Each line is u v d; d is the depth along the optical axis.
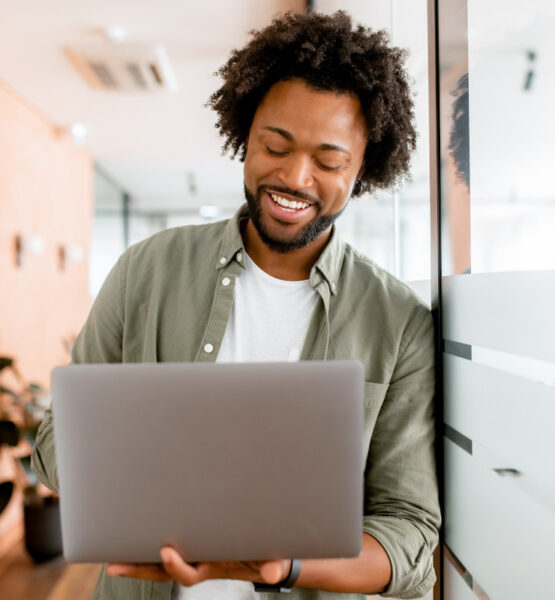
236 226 0.93
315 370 0.58
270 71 0.81
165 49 2.84
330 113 0.79
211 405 0.58
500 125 0.82
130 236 7.96
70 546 0.59
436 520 0.86
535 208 0.73
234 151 1.08
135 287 0.95
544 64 0.73
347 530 0.60
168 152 5.15
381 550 0.76
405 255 1.64
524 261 0.76
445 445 0.99
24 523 2.91
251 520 0.59
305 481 0.59
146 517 0.59
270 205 0.84
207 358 0.89
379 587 0.74
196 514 0.59
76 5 2.40
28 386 2.93
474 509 0.86
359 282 0.94
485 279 0.81
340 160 0.81
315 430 0.58
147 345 0.92
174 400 0.58
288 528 0.59
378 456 0.90
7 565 2.88
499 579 0.78
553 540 0.63
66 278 4.65
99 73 3.11
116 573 0.62
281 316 0.91
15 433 2.58
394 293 0.93
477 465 0.85
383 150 0.98
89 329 0.99
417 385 0.91
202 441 0.58
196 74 3.18
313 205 0.84
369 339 0.91
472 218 0.91
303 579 0.68
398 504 0.86
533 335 0.68
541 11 0.73
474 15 0.88
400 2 1.44
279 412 0.58
